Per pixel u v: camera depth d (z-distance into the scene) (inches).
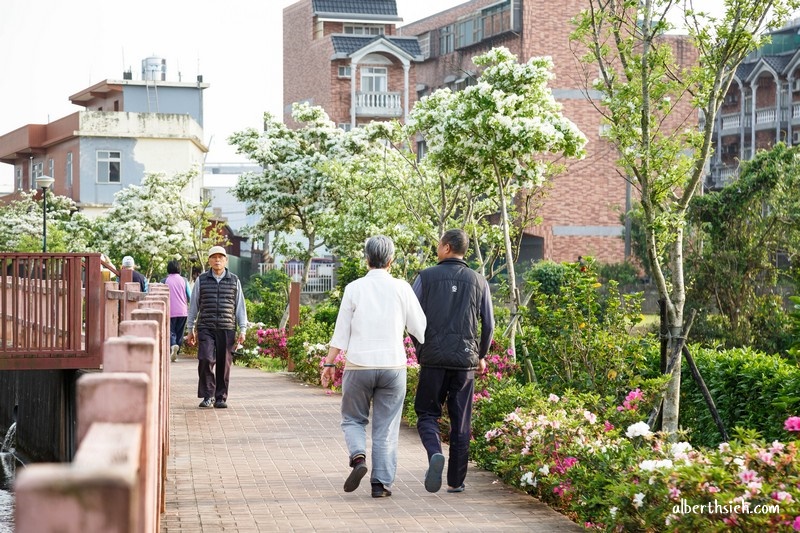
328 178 1002.1
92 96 2305.6
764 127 1807.3
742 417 381.1
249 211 1065.5
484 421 343.9
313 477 306.2
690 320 349.1
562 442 281.4
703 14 352.5
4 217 1662.2
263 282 1672.0
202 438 381.7
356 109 1973.4
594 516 239.5
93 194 1909.4
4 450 645.3
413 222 704.4
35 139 2087.8
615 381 366.9
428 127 560.4
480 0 1834.4
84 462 55.4
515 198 1214.3
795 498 187.2
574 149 496.4
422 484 297.6
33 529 49.5
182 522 243.9
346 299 274.5
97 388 74.0
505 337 442.0
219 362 474.0
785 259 1135.0
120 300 440.1
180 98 2198.6
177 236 1424.7
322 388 571.5
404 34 2140.7
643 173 354.0
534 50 1708.9
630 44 367.9
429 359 279.4
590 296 384.8
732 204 927.0
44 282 511.2
